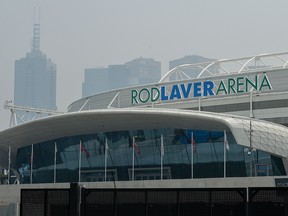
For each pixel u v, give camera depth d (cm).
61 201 4103
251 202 3703
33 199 4178
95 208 4056
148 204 3959
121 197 4012
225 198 3788
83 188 4056
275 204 3662
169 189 3922
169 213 3909
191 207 3859
